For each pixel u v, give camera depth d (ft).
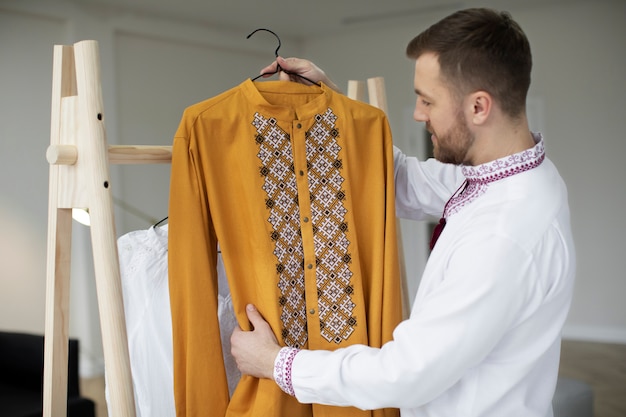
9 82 16.07
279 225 5.20
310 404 5.37
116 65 18.45
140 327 5.63
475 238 4.25
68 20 17.11
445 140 4.56
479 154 4.56
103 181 4.42
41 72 16.70
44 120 16.78
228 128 5.12
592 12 20.06
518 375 4.37
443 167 5.82
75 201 4.61
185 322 4.94
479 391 4.42
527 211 4.32
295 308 5.26
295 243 5.29
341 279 5.36
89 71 4.41
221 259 5.81
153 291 5.68
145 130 19.38
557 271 4.33
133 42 19.02
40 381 11.71
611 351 19.13
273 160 5.21
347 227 5.39
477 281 4.08
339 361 4.38
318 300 5.31
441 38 4.36
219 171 5.12
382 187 5.50
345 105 5.48
